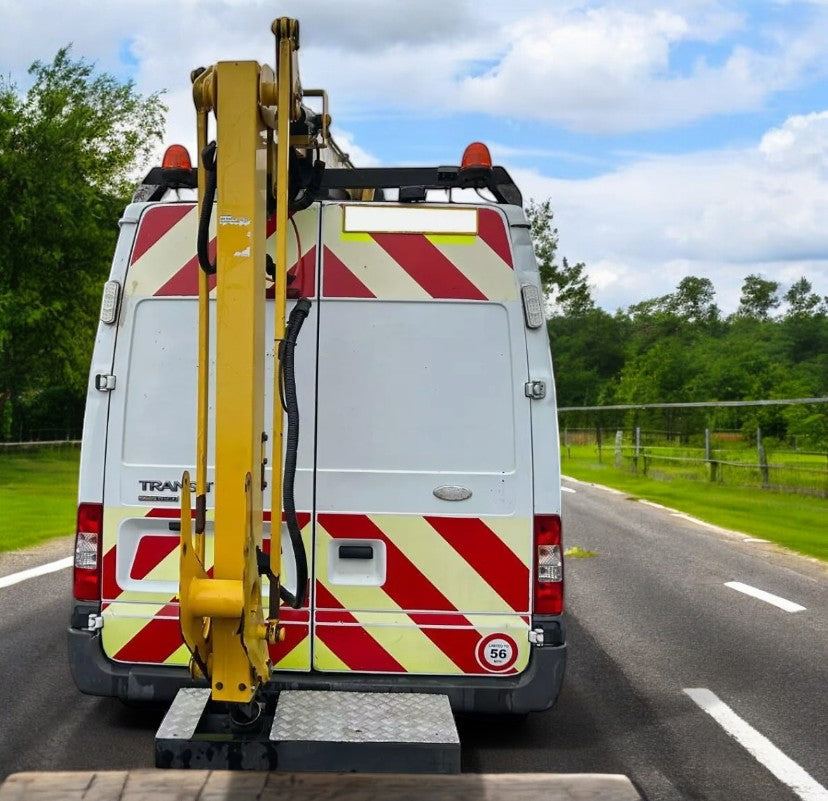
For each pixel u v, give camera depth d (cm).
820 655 769
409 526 480
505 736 557
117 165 4069
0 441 5456
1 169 3534
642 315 12900
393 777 435
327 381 479
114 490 483
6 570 1061
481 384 480
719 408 5116
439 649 482
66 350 3922
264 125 405
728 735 568
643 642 805
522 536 480
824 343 9781
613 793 427
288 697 465
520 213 485
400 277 481
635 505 2064
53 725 543
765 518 1819
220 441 376
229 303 378
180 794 417
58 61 3756
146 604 486
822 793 482
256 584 385
